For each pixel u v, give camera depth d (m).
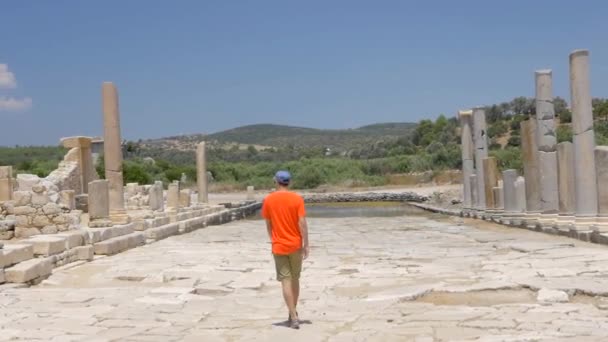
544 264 13.84
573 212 21.80
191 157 123.94
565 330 8.07
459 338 7.88
